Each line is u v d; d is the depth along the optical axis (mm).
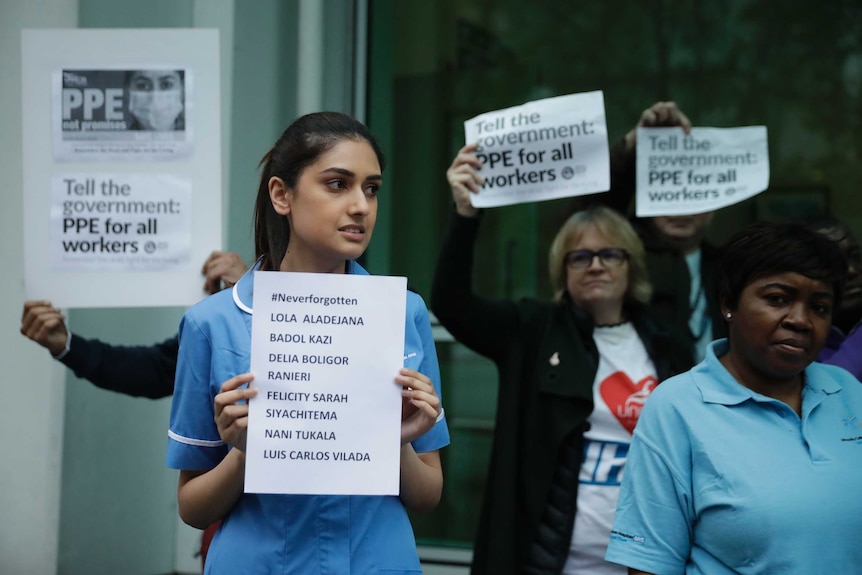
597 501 3328
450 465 5004
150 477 4703
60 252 3426
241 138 4766
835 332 3225
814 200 4816
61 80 3467
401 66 5289
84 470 4418
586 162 3588
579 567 3326
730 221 4887
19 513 4371
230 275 3383
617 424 3400
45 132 3455
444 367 5055
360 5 5199
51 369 4348
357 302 2188
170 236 3432
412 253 5227
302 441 2143
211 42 3467
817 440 2324
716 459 2311
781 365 2342
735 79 4930
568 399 3424
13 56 4535
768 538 2217
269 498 2242
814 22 4840
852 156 4773
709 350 2516
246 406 2131
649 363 3521
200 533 4699
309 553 2234
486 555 3482
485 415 4957
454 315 3604
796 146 4855
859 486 2256
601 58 5090
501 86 5211
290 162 2287
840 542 2211
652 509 2387
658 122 3729
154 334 4691
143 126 3451
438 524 4996
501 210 5059
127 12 4629
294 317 2174
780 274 2328
